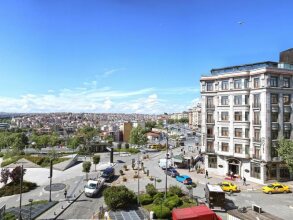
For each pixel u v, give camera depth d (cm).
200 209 2705
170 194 3828
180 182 5159
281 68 5125
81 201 4028
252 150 5231
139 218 3088
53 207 3719
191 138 14962
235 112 5534
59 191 4662
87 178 5594
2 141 12512
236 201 3959
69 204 3841
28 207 3659
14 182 4906
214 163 5984
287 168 5100
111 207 3484
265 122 5000
